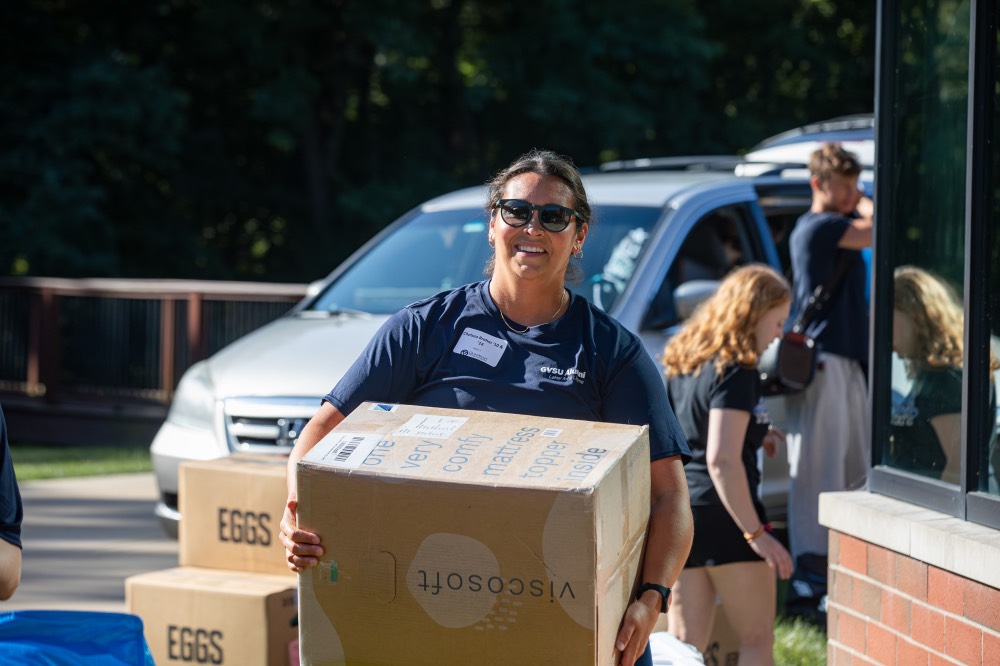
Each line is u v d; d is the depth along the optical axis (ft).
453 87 88.22
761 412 16.98
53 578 25.84
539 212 10.96
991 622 13.12
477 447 9.98
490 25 89.81
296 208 89.04
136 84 74.49
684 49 82.79
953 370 14.89
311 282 86.22
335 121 86.48
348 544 9.82
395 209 83.92
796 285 24.00
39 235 71.61
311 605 9.99
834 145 23.62
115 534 30.04
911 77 16.05
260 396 23.54
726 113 93.30
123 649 11.53
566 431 10.25
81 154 77.41
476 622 9.59
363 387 11.18
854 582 15.76
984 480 14.16
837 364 23.25
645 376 11.09
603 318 11.32
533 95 80.89
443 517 9.54
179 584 16.98
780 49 92.89
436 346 11.23
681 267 24.61
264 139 88.63
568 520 9.26
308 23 80.43
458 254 26.94
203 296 46.06
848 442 23.36
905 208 15.98
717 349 16.61
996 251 14.12
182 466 18.07
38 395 50.80
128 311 48.11
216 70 85.35
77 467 39.86
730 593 16.90
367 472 9.70
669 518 10.77
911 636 14.55
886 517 14.89
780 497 25.48
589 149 84.53
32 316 50.85
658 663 12.97
